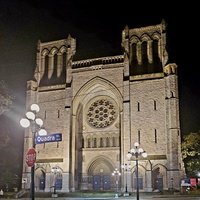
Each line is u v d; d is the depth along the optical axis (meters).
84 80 73.44
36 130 23.06
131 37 73.94
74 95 73.56
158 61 70.94
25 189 69.94
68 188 68.88
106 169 73.38
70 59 75.94
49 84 77.88
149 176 64.00
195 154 76.75
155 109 67.06
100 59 73.19
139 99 68.50
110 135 72.75
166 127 65.25
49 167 71.75
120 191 66.50
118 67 71.25
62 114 73.75
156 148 65.25
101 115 74.44
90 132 74.31
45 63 80.50
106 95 74.69
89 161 73.19
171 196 56.03
